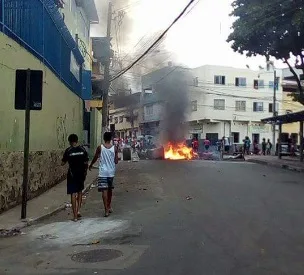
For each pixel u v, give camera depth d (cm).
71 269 573
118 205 1095
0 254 654
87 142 2708
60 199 1175
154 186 1452
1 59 949
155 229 804
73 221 907
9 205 1004
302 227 810
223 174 1850
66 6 2212
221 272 546
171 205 1069
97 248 679
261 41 2195
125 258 617
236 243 692
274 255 622
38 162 1250
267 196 1211
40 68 1291
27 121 909
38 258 630
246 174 1866
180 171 1998
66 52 1758
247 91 5512
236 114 5462
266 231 777
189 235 750
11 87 1027
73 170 927
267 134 5594
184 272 547
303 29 1980
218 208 1016
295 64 2469
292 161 2684
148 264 585
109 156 982
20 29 1095
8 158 996
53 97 1486
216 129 5419
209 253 634
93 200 1208
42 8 1318
